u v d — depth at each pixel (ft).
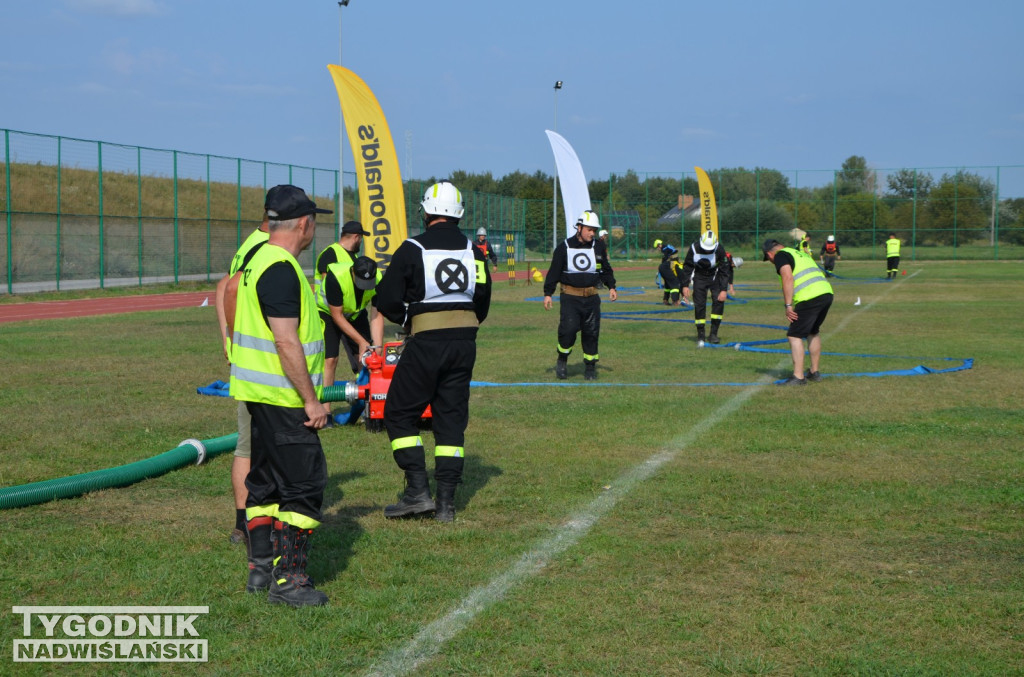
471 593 14.73
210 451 24.25
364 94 48.62
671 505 19.79
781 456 24.39
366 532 18.01
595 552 16.67
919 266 163.63
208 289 117.60
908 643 12.94
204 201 125.90
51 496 19.95
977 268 154.51
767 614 13.91
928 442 25.99
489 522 18.69
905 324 62.18
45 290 100.83
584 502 20.02
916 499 20.21
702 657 12.44
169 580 15.31
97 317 71.61
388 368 27.37
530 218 210.59
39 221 106.22
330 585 15.15
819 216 191.83
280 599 14.33
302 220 14.65
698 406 31.50
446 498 18.84
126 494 20.77
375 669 12.10
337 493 20.86
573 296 37.55
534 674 11.98
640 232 203.00
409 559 16.29
